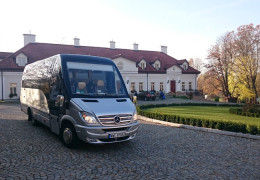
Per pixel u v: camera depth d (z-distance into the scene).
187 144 7.77
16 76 31.39
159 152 6.77
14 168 5.23
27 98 11.60
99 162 5.77
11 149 6.74
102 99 7.02
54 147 7.07
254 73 38.09
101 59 8.20
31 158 5.96
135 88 40.00
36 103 9.93
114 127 6.46
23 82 12.75
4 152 6.43
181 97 39.69
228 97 38.59
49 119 8.30
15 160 5.78
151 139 8.42
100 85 7.51
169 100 33.75
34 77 10.45
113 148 7.10
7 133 8.88
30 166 5.38
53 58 8.24
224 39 39.66
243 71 38.38
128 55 44.16
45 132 9.29
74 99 6.73
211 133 9.73
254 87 38.62
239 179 4.91
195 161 6.02
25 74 12.48
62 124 7.24
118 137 6.57
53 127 7.98
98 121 6.29
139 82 40.56
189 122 11.27
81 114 6.39
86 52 39.97
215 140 8.43
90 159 5.98
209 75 42.16
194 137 8.90
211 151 6.97
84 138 6.29
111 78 7.87
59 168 5.29
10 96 30.81
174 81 44.75
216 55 40.19
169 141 8.16
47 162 5.68
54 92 7.79
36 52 35.28
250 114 14.70
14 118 13.08
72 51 38.84
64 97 7.04
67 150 6.77
